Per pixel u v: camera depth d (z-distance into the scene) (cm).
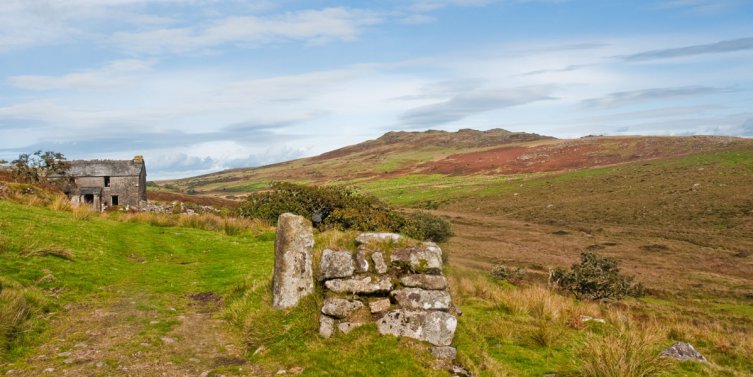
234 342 988
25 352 862
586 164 14212
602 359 973
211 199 8394
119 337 969
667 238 5684
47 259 1423
